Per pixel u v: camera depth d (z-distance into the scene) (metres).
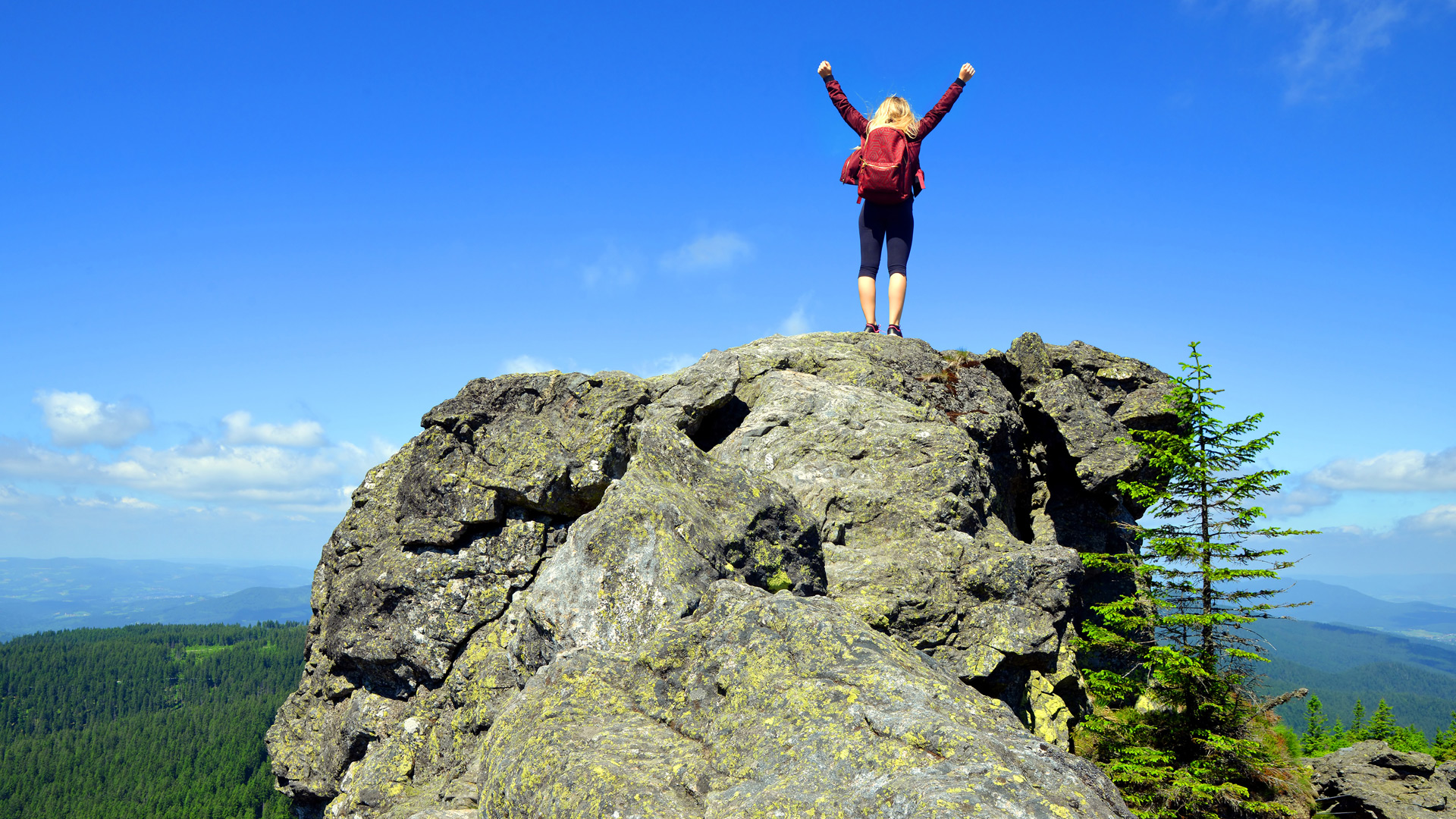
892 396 16.69
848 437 15.12
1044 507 21.25
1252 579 18.00
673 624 9.10
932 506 13.99
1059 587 14.38
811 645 7.96
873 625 12.16
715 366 17.36
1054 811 5.30
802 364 17.78
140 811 199.00
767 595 8.98
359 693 15.51
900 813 5.34
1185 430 21.53
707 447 16.83
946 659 12.62
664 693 8.09
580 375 16.86
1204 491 18.59
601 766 6.56
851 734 6.49
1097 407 21.09
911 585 12.83
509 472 14.88
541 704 8.20
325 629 16.44
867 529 13.89
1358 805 22.47
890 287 19.47
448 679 14.29
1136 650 18.34
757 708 7.26
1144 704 18.97
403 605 14.98
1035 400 21.08
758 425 15.69
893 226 19.28
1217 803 16.97
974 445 15.51
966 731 6.22
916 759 5.98
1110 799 5.99
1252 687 18.83
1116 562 19.42
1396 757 23.92
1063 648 16.48
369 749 14.73
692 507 11.42
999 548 14.24
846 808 5.60
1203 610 18.11
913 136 18.53
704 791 6.42
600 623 10.03
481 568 14.74
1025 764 6.04
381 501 17.16
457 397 16.80
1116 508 21.48
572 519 15.12
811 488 14.27
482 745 9.95
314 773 15.73
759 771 6.43
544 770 6.88
